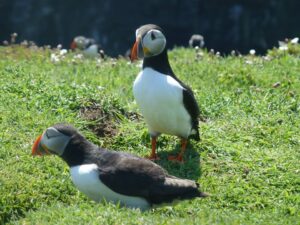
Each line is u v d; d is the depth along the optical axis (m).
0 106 14.01
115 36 36.03
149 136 13.46
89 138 13.33
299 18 36.25
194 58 19.19
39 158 12.45
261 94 15.81
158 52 12.66
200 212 10.99
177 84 12.56
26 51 19.98
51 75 16.36
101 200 10.88
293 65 17.98
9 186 11.47
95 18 36.50
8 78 15.50
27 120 13.60
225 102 15.18
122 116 14.16
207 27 36.41
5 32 35.88
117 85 16.02
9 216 11.14
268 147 13.46
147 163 10.84
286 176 12.35
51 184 11.79
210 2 37.06
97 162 10.82
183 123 12.76
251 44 35.97
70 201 11.61
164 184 10.64
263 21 36.44
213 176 12.37
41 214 10.78
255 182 12.22
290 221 10.88
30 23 36.25
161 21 36.44
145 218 10.22
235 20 36.50
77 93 14.53
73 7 36.78
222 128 14.00
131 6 36.75
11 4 36.81
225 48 35.97
